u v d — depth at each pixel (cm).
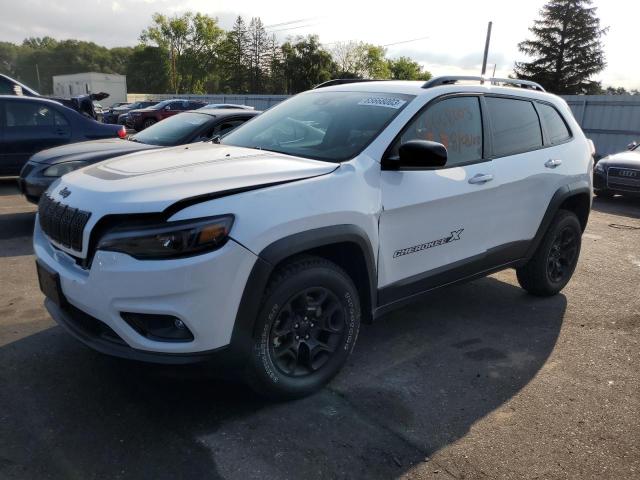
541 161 433
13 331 375
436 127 360
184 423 279
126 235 246
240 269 255
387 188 321
